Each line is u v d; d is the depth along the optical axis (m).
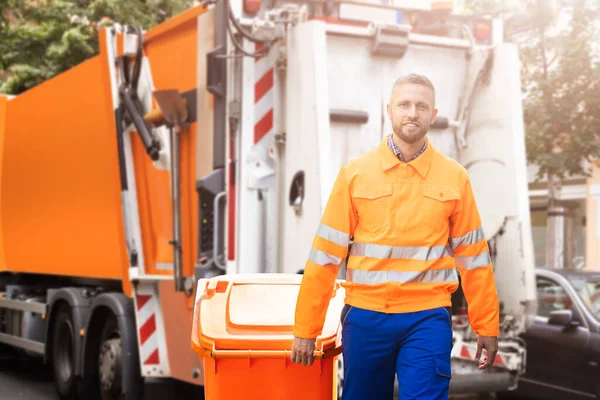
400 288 3.33
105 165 7.79
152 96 7.13
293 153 5.79
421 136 3.34
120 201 7.50
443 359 3.31
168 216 6.91
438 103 6.47
